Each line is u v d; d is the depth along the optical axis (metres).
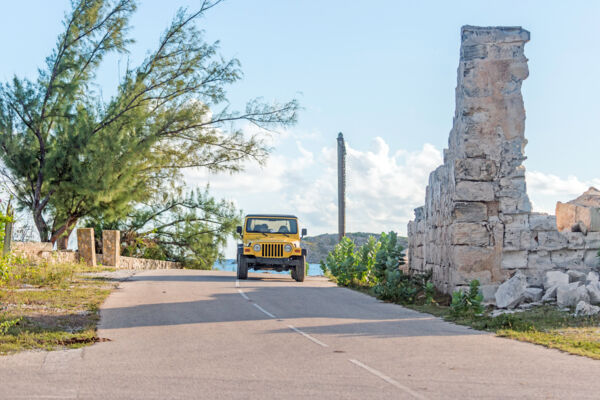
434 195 19.30
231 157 35.53
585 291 13.46
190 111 32.34
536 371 7.37
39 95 28.75
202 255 43.31
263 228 25.59
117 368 7.39
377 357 8.27
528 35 16.73
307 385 6.48
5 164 28.48
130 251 41.22
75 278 21.69
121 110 30.91
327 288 21.50
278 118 34.03
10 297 14.70
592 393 6.22
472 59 16.72
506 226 16.30
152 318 12.69
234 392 6.14
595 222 16.17
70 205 31.09
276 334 10.54
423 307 15.64
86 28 30.00
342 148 33.94
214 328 11.30
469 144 16.48
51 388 6.22
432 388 6.39
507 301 14.59
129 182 32.00
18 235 25.38
